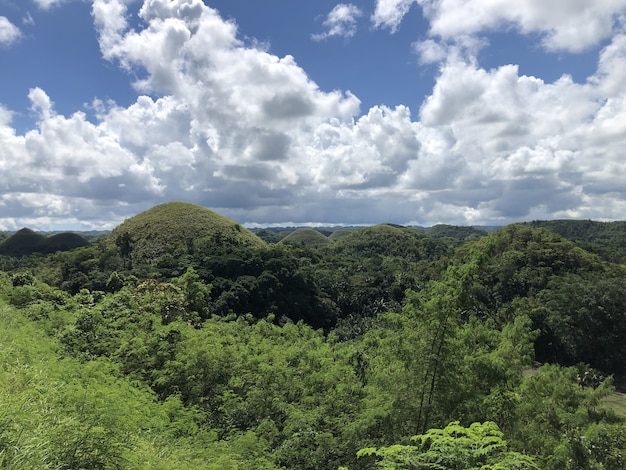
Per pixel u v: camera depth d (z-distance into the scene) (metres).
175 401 11.13
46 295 21.22
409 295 11.76
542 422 13.77
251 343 17.84
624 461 15.80
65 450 4.94
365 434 11.22
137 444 6.81
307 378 14.59
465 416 10.85
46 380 7.73
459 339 11.70
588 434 15.11
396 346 11.61
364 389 13.22
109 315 16.62
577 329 52.03
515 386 13.39
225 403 12.98
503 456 4.94
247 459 9.88
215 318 23.14
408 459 4.77
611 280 56.56
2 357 8.13
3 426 4.49
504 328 16.28
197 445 9.66
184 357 13.96
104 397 7.01
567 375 21.86
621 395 42.59
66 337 14.02
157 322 16.69
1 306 15.42
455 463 4.71
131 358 13.75
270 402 13.23
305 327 23.03
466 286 11.01
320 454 10.80
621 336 52.66
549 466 11.93
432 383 11.02
